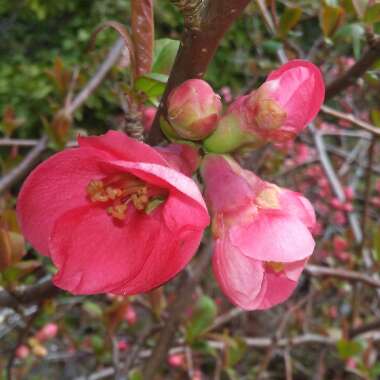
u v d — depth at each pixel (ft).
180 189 0.27
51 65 2.21
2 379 0.89
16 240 0.45
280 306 1.34
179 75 0.31
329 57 0.72
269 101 0.32
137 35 0.35
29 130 2.13
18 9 2.18
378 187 1.32
